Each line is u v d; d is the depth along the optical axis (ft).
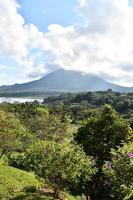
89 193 94.68
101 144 96.43
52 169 75.41
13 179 83.66
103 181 93.50
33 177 91.50
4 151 106.22
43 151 77.77
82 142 99.30
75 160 76.28
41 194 76.84
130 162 65.82
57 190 79.61
